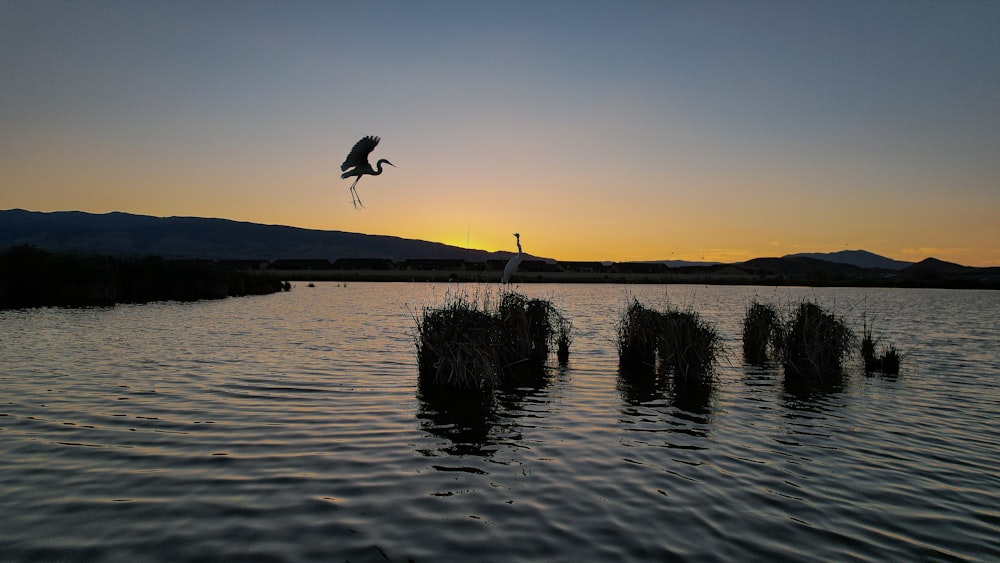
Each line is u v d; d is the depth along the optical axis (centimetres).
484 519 723
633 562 625
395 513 736
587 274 13762
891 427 1200
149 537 659
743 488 847
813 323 1923
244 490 800
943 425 1221
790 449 1041
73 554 618
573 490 827
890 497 824
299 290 7850
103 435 1038
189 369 1700
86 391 1383
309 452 970
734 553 650
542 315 2155
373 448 1002
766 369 1930
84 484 810
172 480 831
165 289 5256
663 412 1314
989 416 1300
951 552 665
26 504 742
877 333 2931
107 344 2186
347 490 809
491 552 639
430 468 908
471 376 1524
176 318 3306
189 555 621
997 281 11512
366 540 661
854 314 4128
